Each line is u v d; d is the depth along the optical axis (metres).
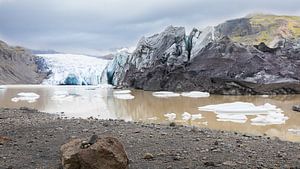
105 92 51.69
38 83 87.69
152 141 10.60
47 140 10.84
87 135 11.77
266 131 18.39
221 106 28.72
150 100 37.94
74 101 36.91
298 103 34.09
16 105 32.28
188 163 7.84
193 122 21.58
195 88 50.12
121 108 30.02
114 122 15.78
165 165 7.66
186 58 58.03
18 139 11.09
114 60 77.00
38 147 9.75
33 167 7.63
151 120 22.20
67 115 24.31
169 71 55.81
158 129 13.47
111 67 77.38
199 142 10.50
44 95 45.41
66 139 11.02
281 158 8.43
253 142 10.93
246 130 18.55
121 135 11.76
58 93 47.78
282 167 7.51
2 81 81.69
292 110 28.36
